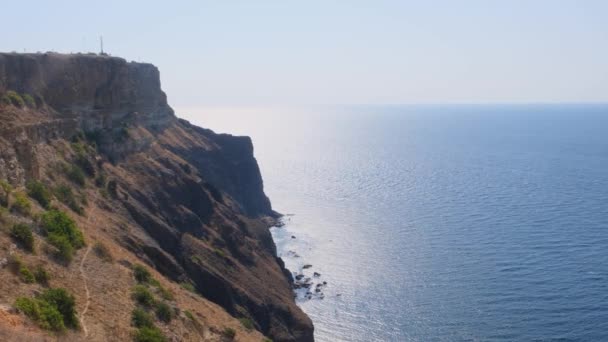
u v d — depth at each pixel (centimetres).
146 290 4256
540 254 10375
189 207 8912
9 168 4719
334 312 8588
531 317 7931
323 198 17250
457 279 9438
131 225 6494
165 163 9562
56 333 2972
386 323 8169
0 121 5203
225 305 6912
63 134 7300
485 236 11750
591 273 9312
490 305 8388
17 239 3775
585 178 18338
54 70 7775
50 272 3706
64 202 5625
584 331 7475
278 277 9012
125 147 8869
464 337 7562
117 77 9438
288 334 7331
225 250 8438
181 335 4069
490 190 16800
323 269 10456
